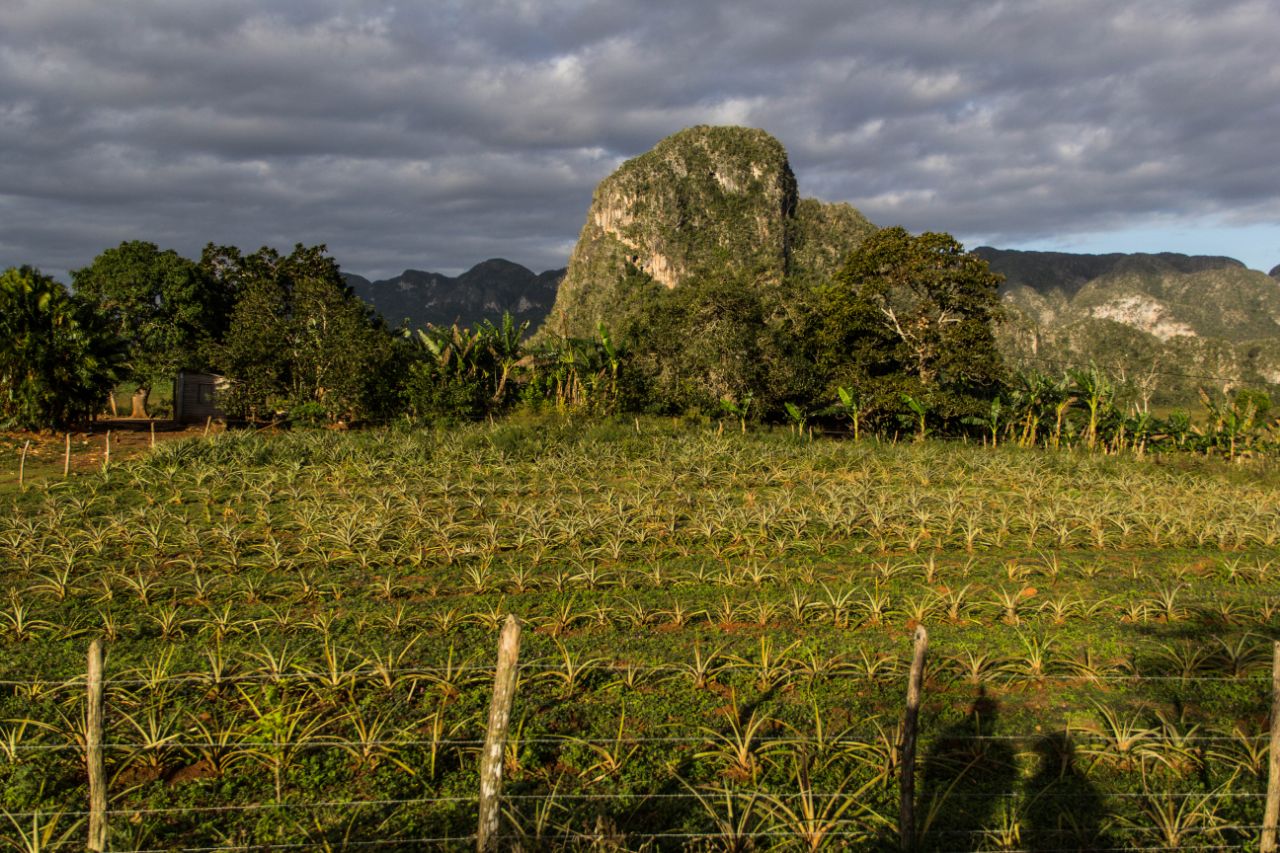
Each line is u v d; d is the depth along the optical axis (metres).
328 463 18.28
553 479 16.98
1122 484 18.97
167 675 6.11
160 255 33.53
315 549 10.50
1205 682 6.41
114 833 4.30
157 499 14.24
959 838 4.39
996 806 4.68
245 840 4.28
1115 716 5.73
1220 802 4.66
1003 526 12.35
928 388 29.05
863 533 12.24
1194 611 8.33
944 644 7.25
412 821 4.46
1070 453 25.72
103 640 7.19
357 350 26.20
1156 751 5.13
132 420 30.80
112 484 15.34
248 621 7.44
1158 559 11.22
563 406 26.91
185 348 33.38
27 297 23.77
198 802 4.62
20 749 5.10
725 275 34.44
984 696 6.14
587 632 7.56
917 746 5.28
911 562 10.55
